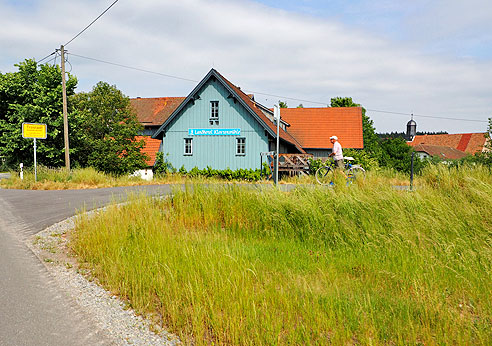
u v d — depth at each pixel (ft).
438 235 19.94
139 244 20.70
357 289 14.85
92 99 95.76
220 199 30.55
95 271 17.95
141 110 133.59
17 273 17.93
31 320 12.93
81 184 60.03
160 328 12.45
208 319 12.39
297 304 13.20
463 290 14.73
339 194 26.04
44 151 80.69
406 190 26.91
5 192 52.39
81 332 12.10
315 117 119.65
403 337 11.24
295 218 24.86
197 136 89.97
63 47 74.69
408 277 15.87
